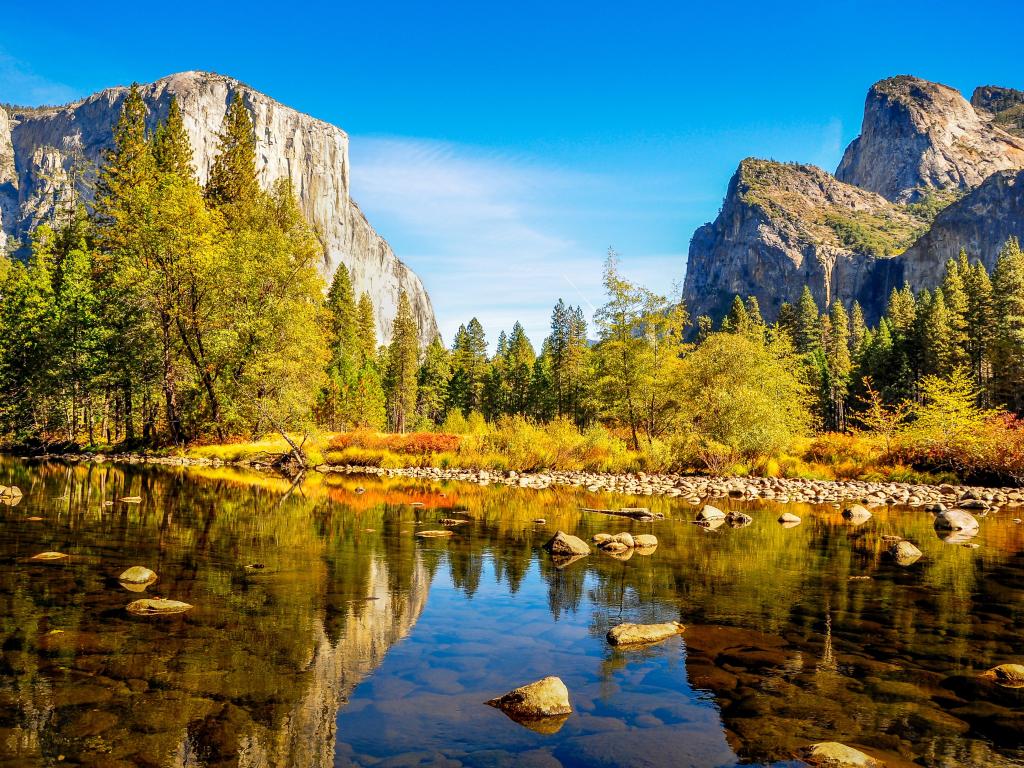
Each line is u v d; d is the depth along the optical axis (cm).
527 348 10531
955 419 2750
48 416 3519
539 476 2691
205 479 2236
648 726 440
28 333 3591
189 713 429
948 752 404
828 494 2281
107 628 597
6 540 1007
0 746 368
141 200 3152
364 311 8938
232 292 3247
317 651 568
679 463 3041
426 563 968
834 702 485
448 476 2736
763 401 2925
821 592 839
